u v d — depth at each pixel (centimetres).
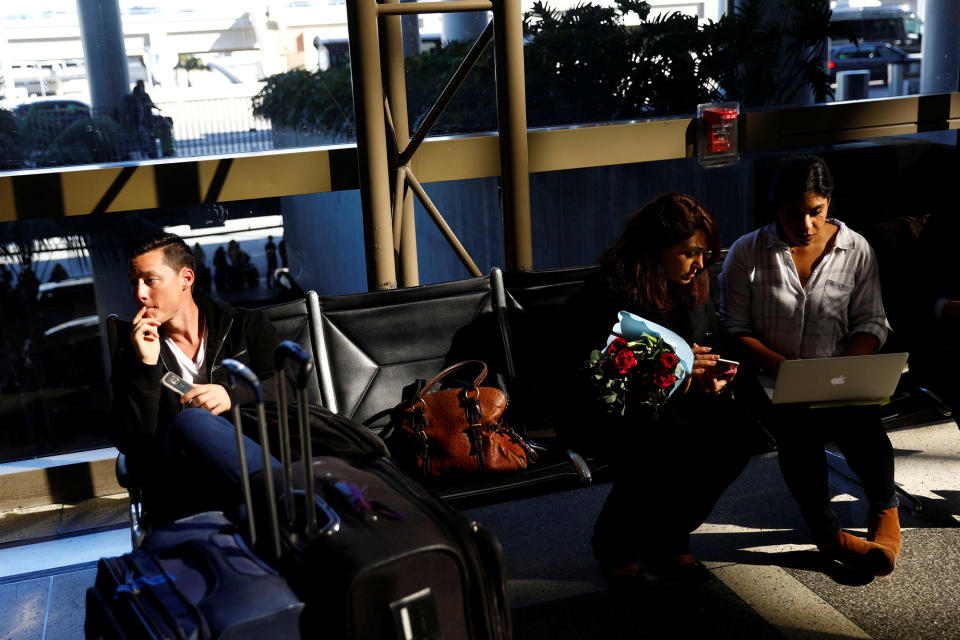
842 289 260
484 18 355
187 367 243
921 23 398
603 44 366
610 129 364
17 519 319
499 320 282
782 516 289
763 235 264
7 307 327
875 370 235
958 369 274
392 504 170
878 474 254
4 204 303
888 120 399
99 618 164
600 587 253
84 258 333
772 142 385
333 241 365
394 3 284
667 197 238
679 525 242
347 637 151
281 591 155
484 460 231
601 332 240
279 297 367
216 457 195
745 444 239
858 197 416
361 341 271
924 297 302
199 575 162
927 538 270
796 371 232
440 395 242
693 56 378
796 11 382
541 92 366
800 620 232
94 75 313
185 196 322
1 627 244
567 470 235
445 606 160
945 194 418
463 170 353
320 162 335
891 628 226
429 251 433
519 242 322
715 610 238
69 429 345
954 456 326
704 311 251
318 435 224
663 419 235
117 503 330
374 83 285
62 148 314
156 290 227
